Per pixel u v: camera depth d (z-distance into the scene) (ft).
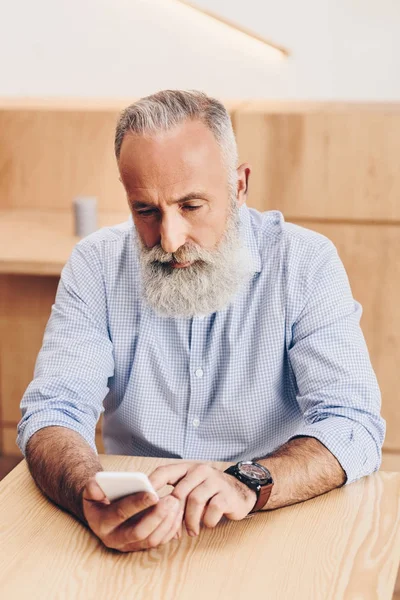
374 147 8.20
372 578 3.27
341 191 8.37
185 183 4.08
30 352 8.98
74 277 4.98
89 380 4.69
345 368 4.54
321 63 10.32
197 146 4.08
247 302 4.81
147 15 10.19
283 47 10.09
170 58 10.35
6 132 9.22
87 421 4.53
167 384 4.88
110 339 4.95
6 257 7.58
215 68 10.36
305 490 3.89
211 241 4.29
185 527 3.66
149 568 3.35
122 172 4.21
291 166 8.38
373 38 10.18
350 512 3.80
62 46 10.38
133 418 4.98
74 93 10.53
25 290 8.81
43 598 3.15
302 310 4.77
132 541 3.40
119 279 4.91
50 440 4.16
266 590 3.19
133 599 3.14
